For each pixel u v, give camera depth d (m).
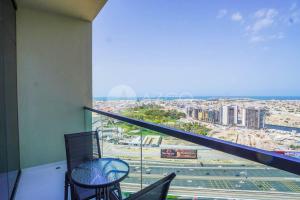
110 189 1.64
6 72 2.25
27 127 2.94
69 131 3.37
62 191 2.34
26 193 2.28
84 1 2.86
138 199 0.63
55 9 3.07
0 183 1.85
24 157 2.91
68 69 3.38
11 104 2.46
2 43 2.10
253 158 0.79
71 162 1.84
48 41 3.14
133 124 1.78
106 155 2.28
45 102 3.12
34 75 3.00
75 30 3.46
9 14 2.46
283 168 0.67
